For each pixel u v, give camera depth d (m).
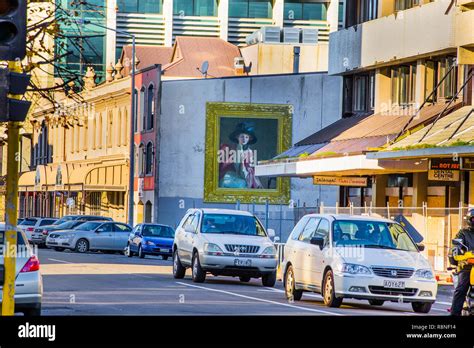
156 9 179.38
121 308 38.97
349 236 43.66
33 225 117.94
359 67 81.81
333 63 86.81
